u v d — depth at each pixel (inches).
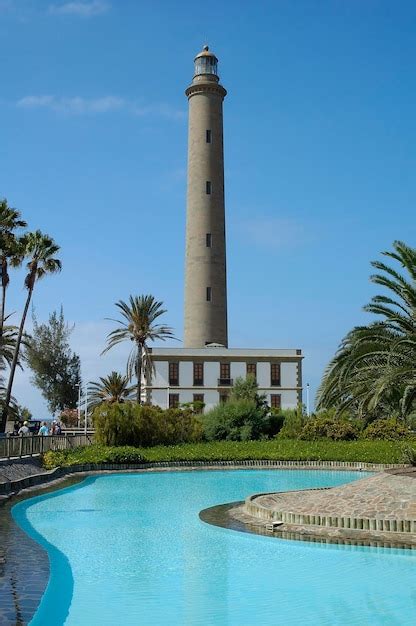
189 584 368.2
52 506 693.9
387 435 1446.9
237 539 500.4
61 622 299.6
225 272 2495.1
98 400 2854.3
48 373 3058.6
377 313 879.1
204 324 2426.2
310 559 430.3
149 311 2166.6
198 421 1635.1
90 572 395.9
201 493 821.2
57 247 1740.9
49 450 1128.2
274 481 964.6
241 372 2379.4
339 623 299.7
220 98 2581.2
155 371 2354.8
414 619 307.0
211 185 2506.2
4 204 1672.0
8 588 332.5
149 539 503.2
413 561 421.1
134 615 311.4
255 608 323.9
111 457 1111.0
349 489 578.9
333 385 998.4
